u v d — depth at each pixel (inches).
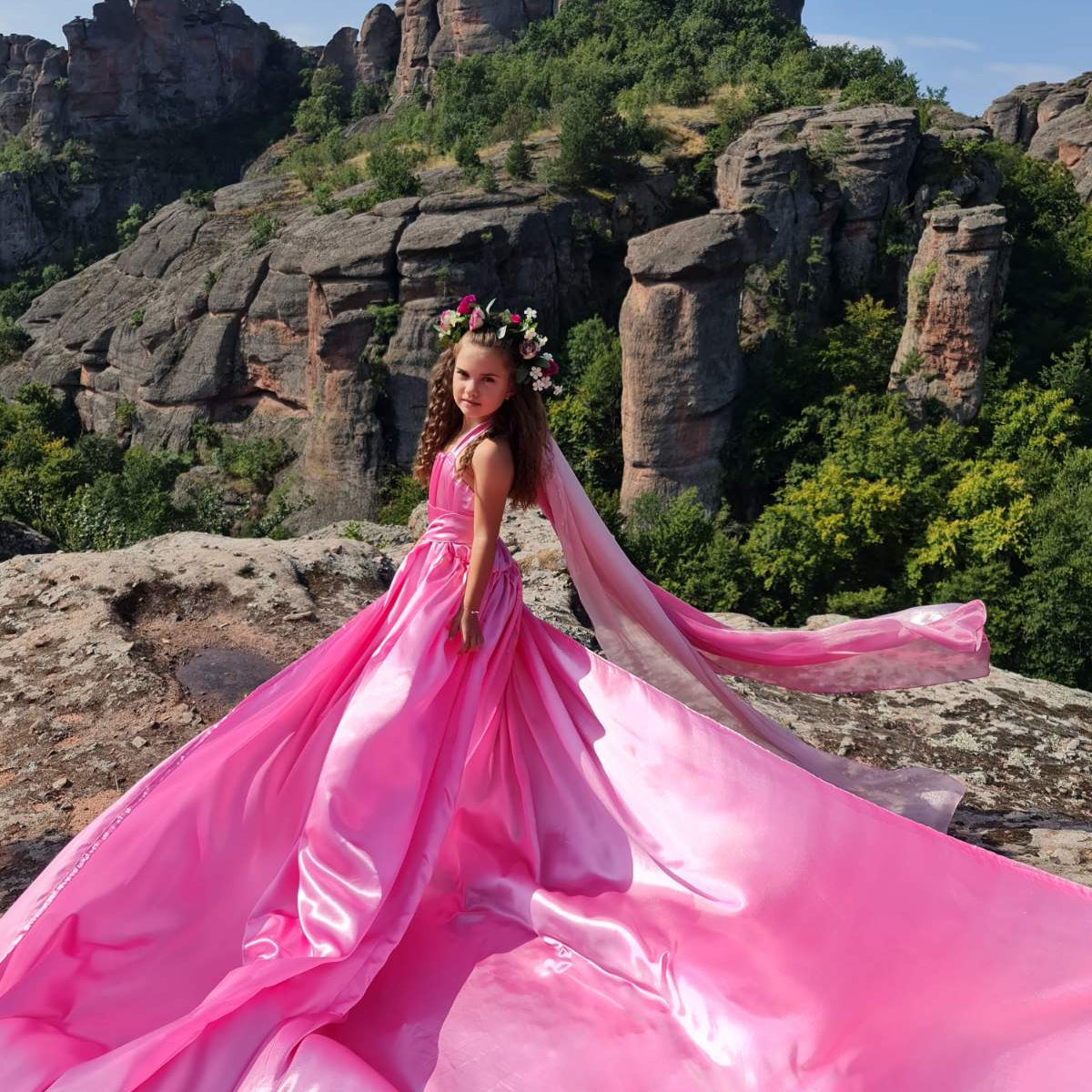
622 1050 94.8
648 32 3368.6
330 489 2091.5
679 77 2751.0
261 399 2406.5
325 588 265.3
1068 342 2161.7
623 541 1581.0
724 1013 95.9
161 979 101.3
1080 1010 91.4
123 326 2605.8
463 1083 91.2
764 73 2753.4
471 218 2068.2
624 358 1797.5
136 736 185.8
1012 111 3558.1
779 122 2155.5
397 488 2032.5
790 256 2068.2
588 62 3159.5
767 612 1557.6
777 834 108.0
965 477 1659.7
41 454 2367.1
